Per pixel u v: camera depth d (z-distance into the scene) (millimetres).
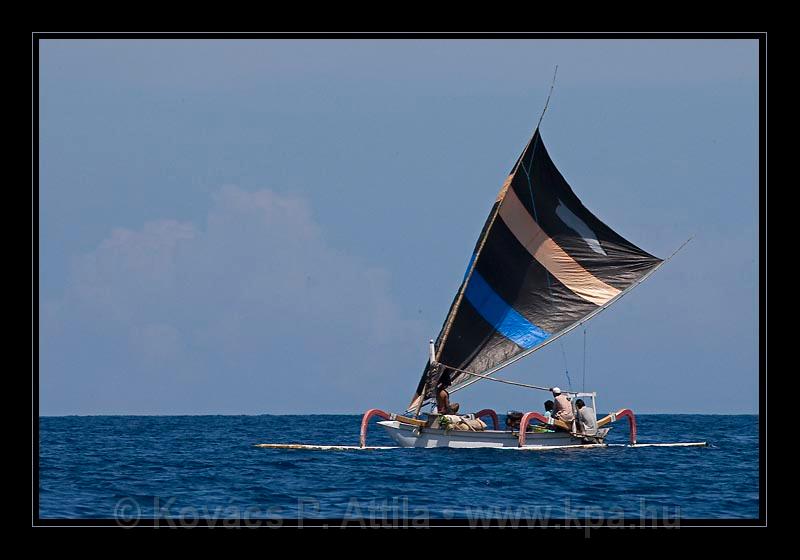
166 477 127625
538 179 160125
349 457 146250
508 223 159875
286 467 136125
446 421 153125
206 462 143000
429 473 129750
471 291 158875
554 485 121562
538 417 152000
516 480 124500
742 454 153750
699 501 113562
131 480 125188
